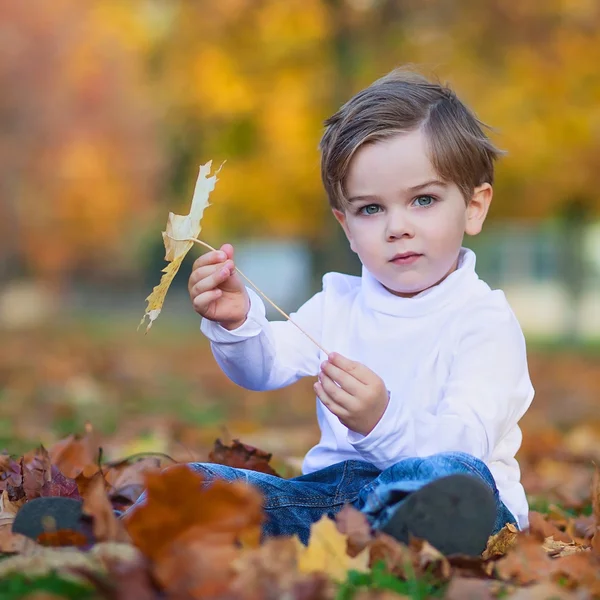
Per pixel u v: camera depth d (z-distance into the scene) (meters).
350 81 22.72
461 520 3.08
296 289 44.75
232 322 3.86
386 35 22.66
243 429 9.38
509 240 43.09
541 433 9.43
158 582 2.75
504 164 23.06
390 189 3.71
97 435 8.46
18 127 40.91
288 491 3.62
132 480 4.54
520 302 43.28
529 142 22.78
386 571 3.06
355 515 3.17
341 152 3.79
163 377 17.61
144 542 2.80
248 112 23.86
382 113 3.73
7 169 41.25
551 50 22.12
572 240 32.03
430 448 3.47
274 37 23.16
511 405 3.66
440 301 3.81
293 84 23.55
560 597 2.99
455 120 3.82
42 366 18.30
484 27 22.25
